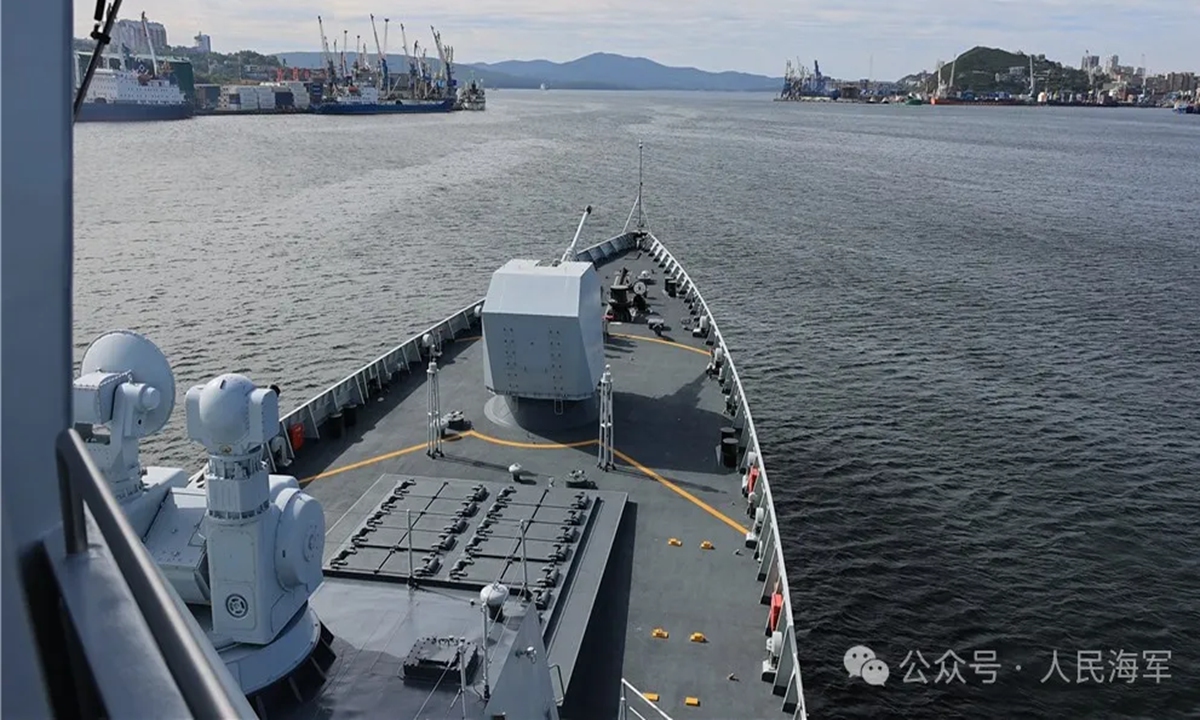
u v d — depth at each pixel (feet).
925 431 136.77
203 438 35.96
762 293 208.64
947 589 98.43
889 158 516.32
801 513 112.78
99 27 20.85
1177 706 82.43
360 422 75.87
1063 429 138.51
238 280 194.39
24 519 7.58
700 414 78.18
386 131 601.62
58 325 8.10
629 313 104.01
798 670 45.01
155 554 38.68
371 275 202.49
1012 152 573.33
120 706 6.68
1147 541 108.58
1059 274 233.96
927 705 81.76
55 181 8.04
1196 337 183.42
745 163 466.29
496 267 213.25
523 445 71.61
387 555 52.54
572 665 45.47
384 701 38.52
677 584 54.24
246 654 37.81
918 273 231.30
